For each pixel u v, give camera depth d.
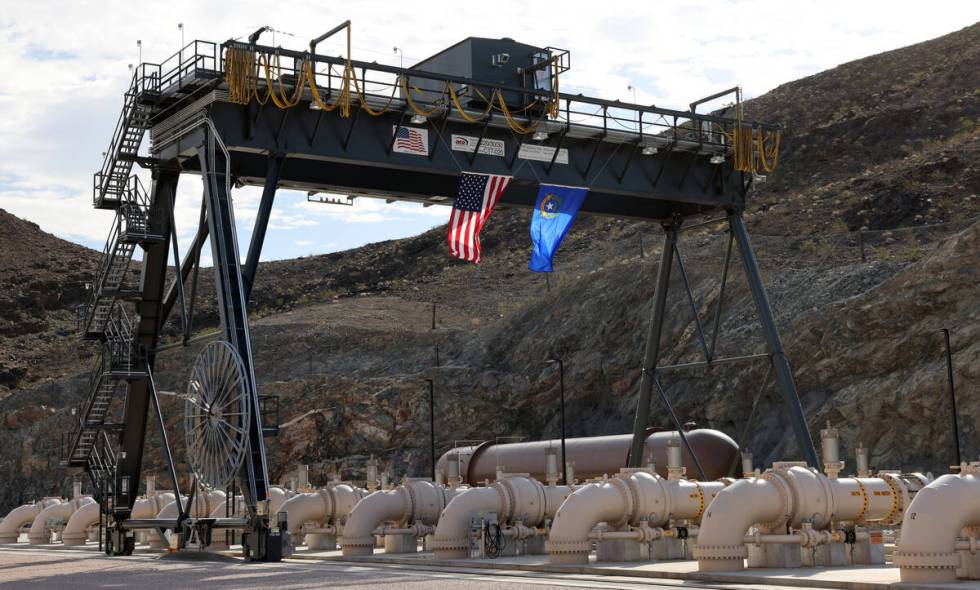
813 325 73.56
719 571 25.98
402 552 37.66
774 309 80.62
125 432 44.62
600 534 30.34
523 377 92.12
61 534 57.22
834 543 27.81
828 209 112.50
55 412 106.62
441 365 101.81
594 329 91.25
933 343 66.56
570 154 45.78
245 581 26.61
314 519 43.19
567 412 89.06
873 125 143.75
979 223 69.19
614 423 84.69
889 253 89.31
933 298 68.25
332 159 40.97
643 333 87.44
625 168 46.56
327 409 92.00
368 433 89.88
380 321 129.62
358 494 43.62
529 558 33.28
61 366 162.12
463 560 32.62
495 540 33.78
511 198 47.47
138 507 52.78
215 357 38.00
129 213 42.16
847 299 73.81
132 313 53.00
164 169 42.19
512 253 164.62
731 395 76.31
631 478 30.88
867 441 66.06
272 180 39.94
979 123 129.75
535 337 95.50
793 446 69.50
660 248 104.62
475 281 151.12
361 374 106.38
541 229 45.12
